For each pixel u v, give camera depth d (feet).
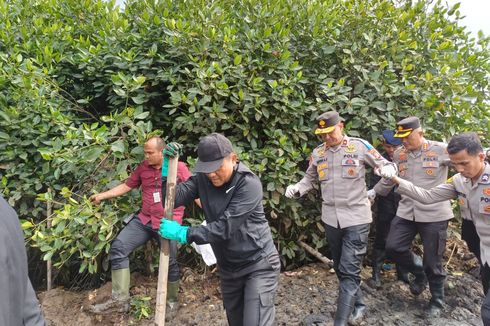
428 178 12.41
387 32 16.24
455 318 12.64
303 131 14.78
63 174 13.80
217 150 8.11
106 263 13.85
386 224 14.26
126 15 17.44
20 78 13.55
